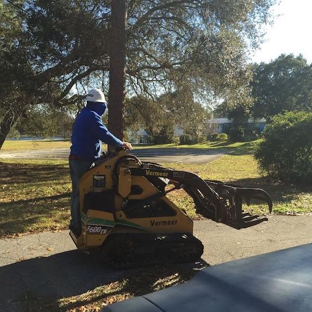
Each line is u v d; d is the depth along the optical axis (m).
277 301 1.66
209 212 4.93
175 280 4.25
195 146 43.47
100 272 4.48
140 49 13.85
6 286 4.12
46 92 13.45
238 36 13.26
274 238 5.94
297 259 2.07
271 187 11.31
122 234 4.52
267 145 12.45
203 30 12.97
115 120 9.80
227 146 42.75
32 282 4.22
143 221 4.65
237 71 12.89
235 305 1.70
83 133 4.77
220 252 5.22
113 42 9.82
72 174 4.90
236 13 12.59
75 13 12.29
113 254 4.55
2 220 6.93
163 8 13.62
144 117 18.19
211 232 6.21
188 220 4.87
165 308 1.74
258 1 13.48
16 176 14.47
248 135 61.28
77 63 13.34
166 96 16.38
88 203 4.47
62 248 5.37
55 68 12.99
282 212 7.77
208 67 12.48
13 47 12.84
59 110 18.20
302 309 1.58
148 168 4.66
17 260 4.90
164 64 14.39
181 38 13.84
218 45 12.32
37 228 6.41
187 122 16.19
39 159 25.31
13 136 20.92
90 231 4.41
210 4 12.63
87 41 12.34
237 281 1.91
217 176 14.23
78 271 4.52
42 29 11.98
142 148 39.97
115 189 4.55
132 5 13.78
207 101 15.02
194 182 4.71
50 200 9.14
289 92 65.88
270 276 1.90
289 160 12.07
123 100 9.93
